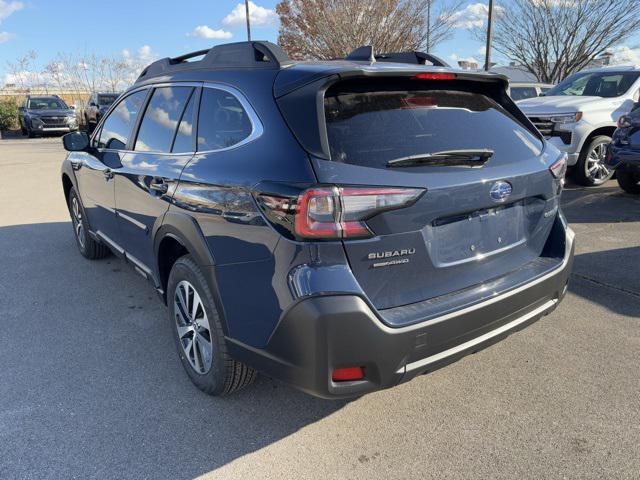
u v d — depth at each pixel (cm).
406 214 224
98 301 438
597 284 453
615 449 255
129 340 369
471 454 254
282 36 2278
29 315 411
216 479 241
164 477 242
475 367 328
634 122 684
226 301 253
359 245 216
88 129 2384
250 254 236
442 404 292
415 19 1847
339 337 212
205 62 312
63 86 3531
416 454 254
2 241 618
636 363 329
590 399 293
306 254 214
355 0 1828
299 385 224
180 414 285
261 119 247
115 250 429
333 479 240
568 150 813
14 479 239
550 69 2236
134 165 355
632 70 877
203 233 264
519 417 280
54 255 562
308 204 212
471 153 245
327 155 219
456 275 249
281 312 221
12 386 312
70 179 522
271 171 228
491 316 251
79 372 327
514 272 274
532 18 2170
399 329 221
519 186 266
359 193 213
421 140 243
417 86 262
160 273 333
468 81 280
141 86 385
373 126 236
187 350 305
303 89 237
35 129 2289
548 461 248
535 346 351
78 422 279
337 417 283
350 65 255
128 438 267
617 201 751
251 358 244
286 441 265
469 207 244
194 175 275
